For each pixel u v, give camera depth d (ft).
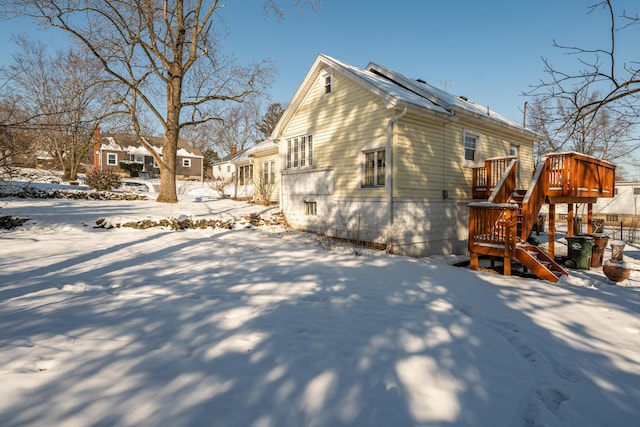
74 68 82.58
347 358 10.37
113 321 12.80
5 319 12.66
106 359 9.82
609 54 20.36
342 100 38.19
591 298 17.54
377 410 7.86
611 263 24.04
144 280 18.81
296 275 20.90
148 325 12.50
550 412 8.01
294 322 13.20
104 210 46.24
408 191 33.88
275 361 10.04
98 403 7.74
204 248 29.19
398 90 34.73
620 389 9.19
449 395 8.59
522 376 9.63
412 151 34.19
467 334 12.48
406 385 8.96
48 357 9.77
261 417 7.48
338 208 38.68
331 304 15.72
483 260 33.55
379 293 17.63
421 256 34.83
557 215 84.94
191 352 10.48
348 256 28.32
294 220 45.60
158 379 8.86
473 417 7.75
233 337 11.62
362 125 35.83
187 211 47.96
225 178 158.10
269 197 59.00
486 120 39.86
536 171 28.73
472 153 41.96
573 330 13.15
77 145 101.19
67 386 8.36
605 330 13.19
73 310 13.88
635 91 20.22
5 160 33.76
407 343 11.58
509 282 21.01
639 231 61.16
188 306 14.74
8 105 35.73
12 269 20.25
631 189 77.41
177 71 55.06
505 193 28.86
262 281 19.25
